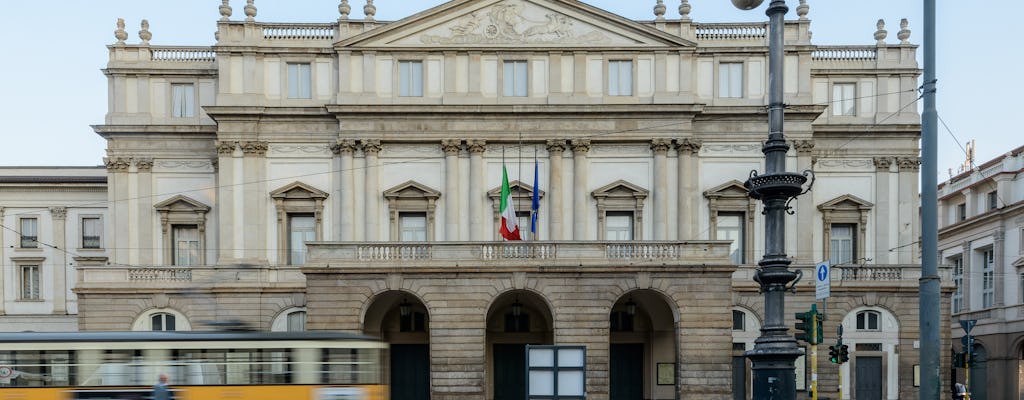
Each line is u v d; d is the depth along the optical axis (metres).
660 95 53.75
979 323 65.19
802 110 53.94
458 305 46.31
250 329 39.38
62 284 61.84
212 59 56.34
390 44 54.09
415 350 52.41
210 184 55.62
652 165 54.00
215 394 31.94
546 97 54.00
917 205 56.09
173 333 32.34
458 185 53.84
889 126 55.94
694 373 46.12
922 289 17.95
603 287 46.53
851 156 56.38
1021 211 60.12
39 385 31.41
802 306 53.53
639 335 52.91
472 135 53.78
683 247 46.94
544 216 53.75
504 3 54.25
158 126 55.19
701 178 54.41
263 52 54.28
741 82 54.94
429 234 53.66
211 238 55.34
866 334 53.53
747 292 53.56
